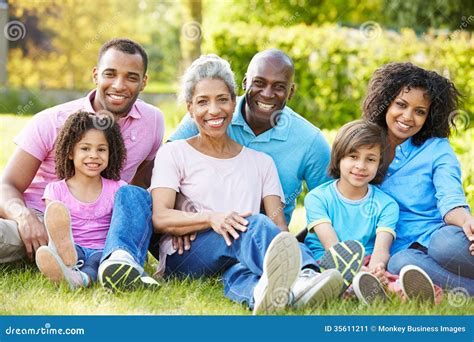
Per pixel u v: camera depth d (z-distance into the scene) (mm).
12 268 6352
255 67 6535
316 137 6809
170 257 6094
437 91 6418
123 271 5551
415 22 22484
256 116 6625
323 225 6273
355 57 15273
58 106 6758
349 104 15359
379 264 5875
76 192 6355
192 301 5641
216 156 6305
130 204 5957
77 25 26047
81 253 6098
